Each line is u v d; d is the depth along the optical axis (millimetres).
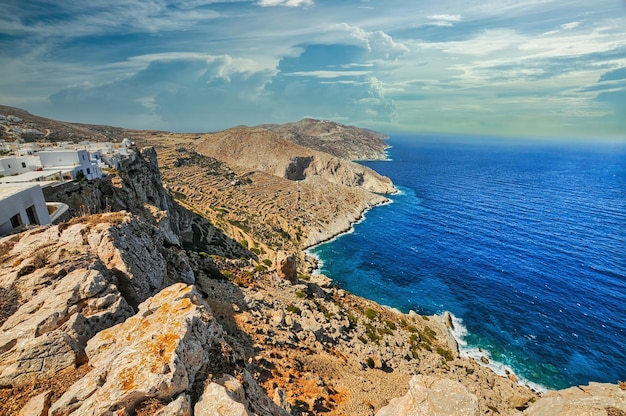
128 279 21203
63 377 13477
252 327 33281
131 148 86062
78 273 18125
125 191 59938
